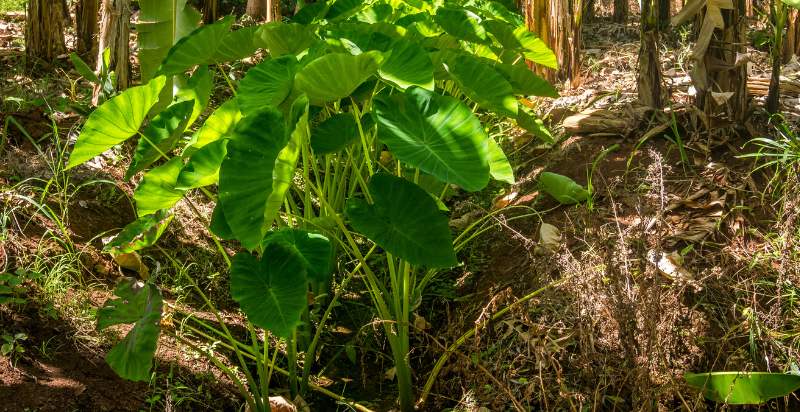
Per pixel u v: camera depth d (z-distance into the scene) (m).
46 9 6.05
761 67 6.27
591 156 4.93
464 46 4.94
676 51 6.41
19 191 4.32
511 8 6.48
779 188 4.23
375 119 3.36
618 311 3.25
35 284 3.79
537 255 4.26
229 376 3.87
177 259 4.49
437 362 4.00
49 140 4.88
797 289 3.63
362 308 4.51
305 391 3.88
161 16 4.80
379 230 3.43
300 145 3.35
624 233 3.90
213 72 3.88
